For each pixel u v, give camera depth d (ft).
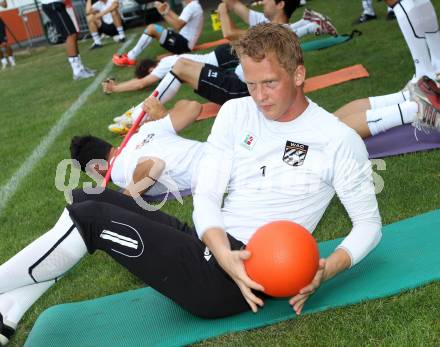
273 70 7.19
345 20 32.24
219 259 7.39
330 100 18.85
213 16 38.88
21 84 34.45
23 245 13.16
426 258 9.19
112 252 7.90
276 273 6.89
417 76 16.69
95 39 43.39
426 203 11.70
